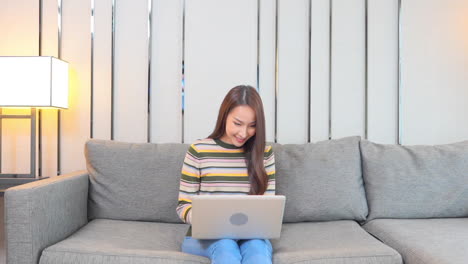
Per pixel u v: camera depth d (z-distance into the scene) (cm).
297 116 202
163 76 199
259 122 125
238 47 201
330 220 163
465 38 203
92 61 196
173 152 167
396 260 115
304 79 202
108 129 198
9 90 170
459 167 166
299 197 160
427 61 203
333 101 201
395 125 203
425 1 202
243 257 104
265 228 108
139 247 125
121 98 198
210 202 100
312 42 201
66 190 139
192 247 117
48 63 169
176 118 199
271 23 201
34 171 179
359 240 130
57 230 131
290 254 115
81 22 197
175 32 199
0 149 194
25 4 197
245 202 101
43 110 196
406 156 169
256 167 126
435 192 163
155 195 160
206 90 200
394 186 163
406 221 156
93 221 156
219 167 129
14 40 197
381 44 202
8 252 117
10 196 116
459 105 204
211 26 200
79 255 116
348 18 201
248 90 126
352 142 173
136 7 198
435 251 116
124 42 198
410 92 202
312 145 174
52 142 197
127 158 163
